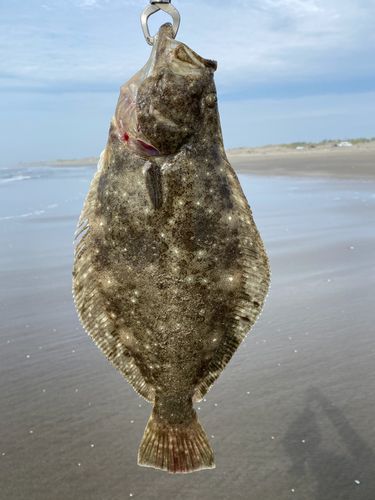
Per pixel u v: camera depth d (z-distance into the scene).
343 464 0.65
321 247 1.71
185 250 0.37
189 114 0.36
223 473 0.64
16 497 0.61
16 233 2.15
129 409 0.79
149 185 0.36
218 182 0.38
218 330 0.41
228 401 0.80
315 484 0.62
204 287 0.38
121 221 0.37
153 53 0.36
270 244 1.78
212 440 0.71
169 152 0.36
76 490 0.62
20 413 0.78
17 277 1.48
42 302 1.26
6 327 1.11
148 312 0.39
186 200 0.37
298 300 1.22
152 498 0.60
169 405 0.43
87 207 0.39
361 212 2.32
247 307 0.41
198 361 0.41
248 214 0.39
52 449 0.69
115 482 0.63
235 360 0.94
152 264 0.38
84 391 0.84
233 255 0.39
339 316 1.11
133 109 0.37
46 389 0.85
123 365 0.43
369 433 0.71
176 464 0.42
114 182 0.37
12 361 0.95
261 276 0.41
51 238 2.03
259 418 0.76
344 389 0.82
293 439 0.70
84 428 0.74
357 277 1.37
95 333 0.41
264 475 0.64
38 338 1.05
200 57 0.37
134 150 0.37
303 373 0.88
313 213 2.38
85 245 0.39
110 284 0.39
